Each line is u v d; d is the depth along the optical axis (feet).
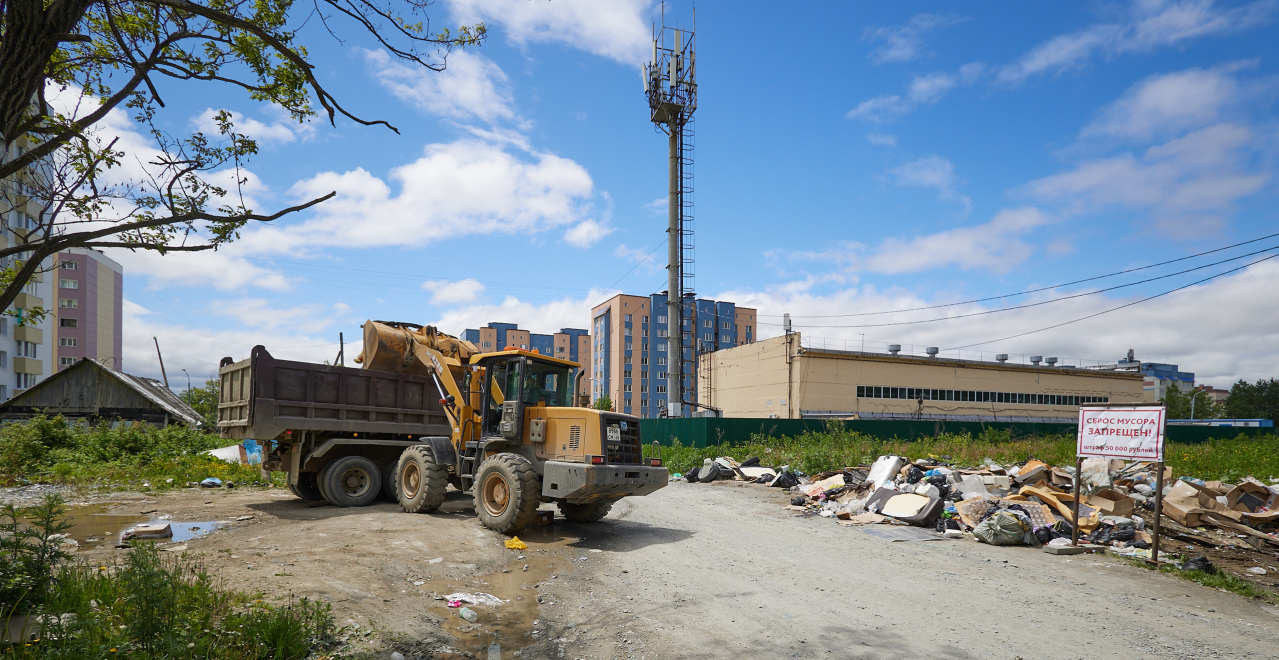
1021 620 19.24
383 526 29.76
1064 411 178.19
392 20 11.36
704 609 20.13
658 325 301.63
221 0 11.43
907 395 156.25
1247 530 31.35
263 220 10.50
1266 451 64.54
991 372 167.94
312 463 39.27
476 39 12.05
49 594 15.10
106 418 89.56
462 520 33.55
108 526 31.81
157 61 10.46
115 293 223.71
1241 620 19.65
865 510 38.99
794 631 18.08
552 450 32.42
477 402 36.01
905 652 16.51
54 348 155.74
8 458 53.83
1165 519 33.81
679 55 150.10
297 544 25.70
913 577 24.36
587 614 19.65
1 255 8.73
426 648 16.33
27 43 8.36
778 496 48.34
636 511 40.68
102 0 10.00
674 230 142.82
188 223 10.25
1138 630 18.48
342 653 15.08
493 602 20.61
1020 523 30.78
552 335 373.81
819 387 146.61
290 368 37.17
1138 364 192.95
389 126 11.78
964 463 62.75
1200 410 318.65
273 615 15.62
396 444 40.60
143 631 13.34
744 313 321.73
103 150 10.54
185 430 73.56
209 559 22.39
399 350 41.14
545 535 31.89
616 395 293.23
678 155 147.95
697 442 92.99
